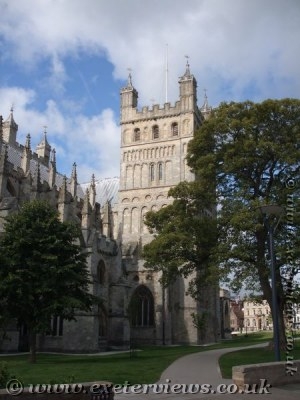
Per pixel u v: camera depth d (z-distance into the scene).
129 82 88.69
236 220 33.72
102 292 58.91
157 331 70.19
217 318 82.62
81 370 28.05
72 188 79.12
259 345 55.00
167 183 80.88
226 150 38.78
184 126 82.50
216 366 30.08
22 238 34.97
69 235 37.47
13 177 65.38
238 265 36.56
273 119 38.38
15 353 46.69
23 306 34.72
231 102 41.19
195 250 39.75
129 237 80.12
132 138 85.69
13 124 81.06
